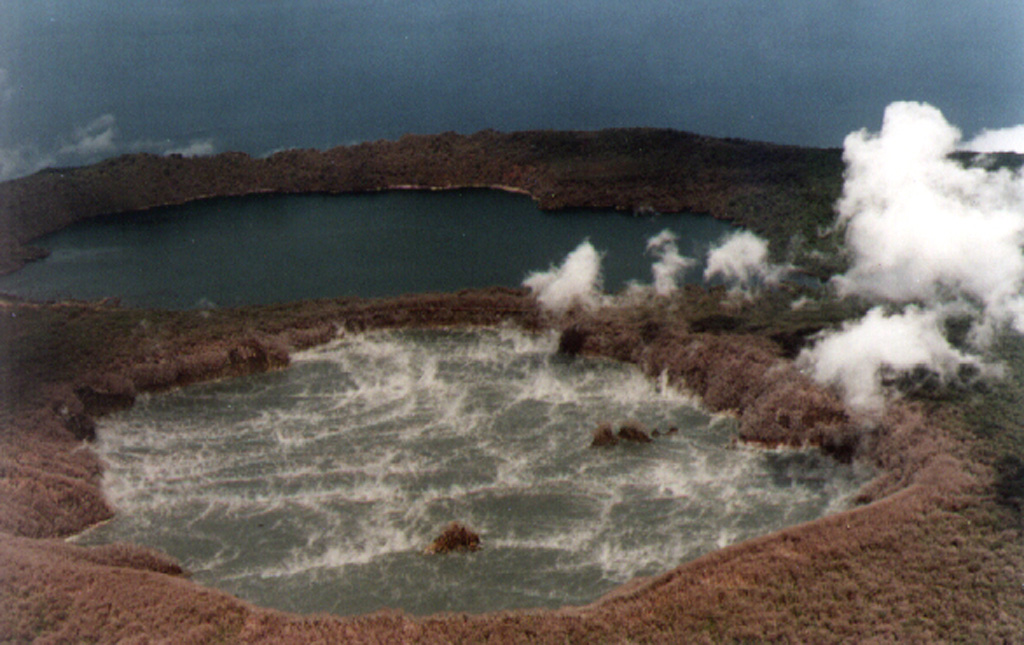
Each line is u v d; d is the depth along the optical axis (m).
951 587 43.22
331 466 58.88
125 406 66.38
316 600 47.12
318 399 66.75
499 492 55.75
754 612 42.84
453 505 54.66
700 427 61.84
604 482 56.47
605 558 49.62
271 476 58.00
